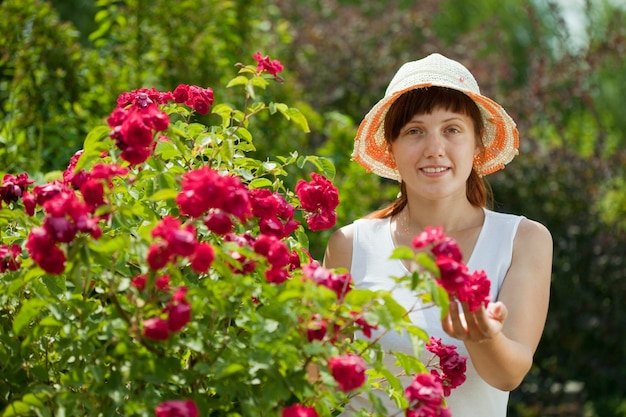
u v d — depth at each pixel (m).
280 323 2.04
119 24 5.56
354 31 9.48
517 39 14.53
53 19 5.05
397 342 2.66
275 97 5.54
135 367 2.04
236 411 2.29
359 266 2.95
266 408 2.03
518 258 2.78
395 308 2.04
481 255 2.81
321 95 8.21
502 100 7.91
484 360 2.38
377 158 3.23
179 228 2.03
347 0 12.49
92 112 5.02
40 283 2.25
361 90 8.41
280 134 5.51
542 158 7.21
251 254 2.09
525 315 2.68
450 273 1.98
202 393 2.19
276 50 6.71
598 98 13.12
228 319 2.29
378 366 2.16
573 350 6.69
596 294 6.80
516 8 14.95
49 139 4.82
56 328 2.33
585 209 7.05
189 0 5.43
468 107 2.82
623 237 6.94
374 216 3.08
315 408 2.16
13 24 4.90
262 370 2.11
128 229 2.34
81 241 2.03
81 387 2.21
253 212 2.36
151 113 2.20
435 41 9.63
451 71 2.83
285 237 2.50
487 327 2.15
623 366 6.64
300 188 2.64
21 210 2.47
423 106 2.78
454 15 16.11
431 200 2.90
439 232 2.06
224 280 2.15
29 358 2.33
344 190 5.51
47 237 1.97
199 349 2.06
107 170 2.12
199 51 5.35
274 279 2.15
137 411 2.04
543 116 7.96
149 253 1.97
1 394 2.29
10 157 4.29
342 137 5.82
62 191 2.29
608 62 9.48
